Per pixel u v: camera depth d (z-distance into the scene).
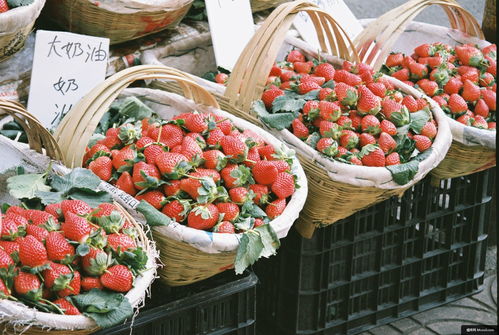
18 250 1.52
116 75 1.99
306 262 2.55
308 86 2.48
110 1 2.46
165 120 2.35
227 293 2.03
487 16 3.42
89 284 1.58
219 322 2.05
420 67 2.89
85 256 1.58
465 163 2.67
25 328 1.45
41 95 2.30
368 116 2.32
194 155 1.92
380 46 2.80
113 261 1.60
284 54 3.04
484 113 2.80
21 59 2.46
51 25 2.67
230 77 2.39
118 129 2.07
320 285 2.59
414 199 2.73
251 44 2.37
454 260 3.03
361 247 2.67
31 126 1.90
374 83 2.51
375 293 2.76
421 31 3.30
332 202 2.27
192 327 2.00
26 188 1.81
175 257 1.84
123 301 1.55
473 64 2.98
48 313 1.47
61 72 2.31
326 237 2.53
